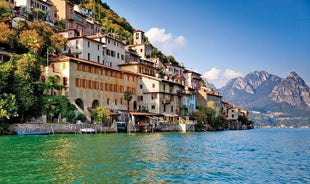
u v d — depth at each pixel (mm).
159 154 36188
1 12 87375
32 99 61031
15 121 59156
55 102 66062
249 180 24406
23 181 21406
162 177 23922
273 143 63062
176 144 49438
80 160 29547
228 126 146375
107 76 86500
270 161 35094
